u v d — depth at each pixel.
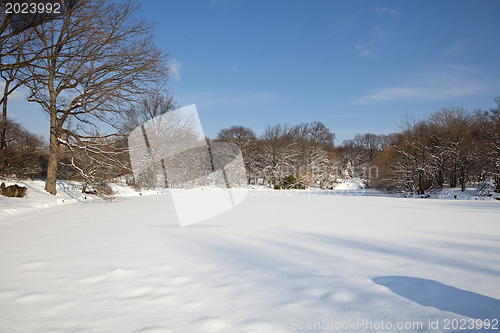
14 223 7.62
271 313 2.43
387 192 28.72
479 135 27.06
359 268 3.66
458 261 3.96
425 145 25.73
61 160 17.80
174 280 3.25
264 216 9.07
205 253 4.45
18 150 15.88
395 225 7.24
